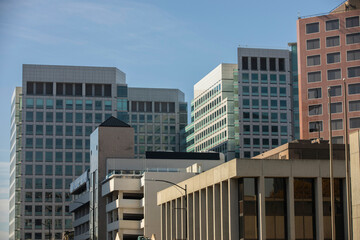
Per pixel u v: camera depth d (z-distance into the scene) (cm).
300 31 18512
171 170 15488
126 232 15338
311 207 9100
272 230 8994
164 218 13150
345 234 9100
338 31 18175
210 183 10231
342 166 9138
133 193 16012
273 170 9050
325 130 17875
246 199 9150
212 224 10338
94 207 17725
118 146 17700
